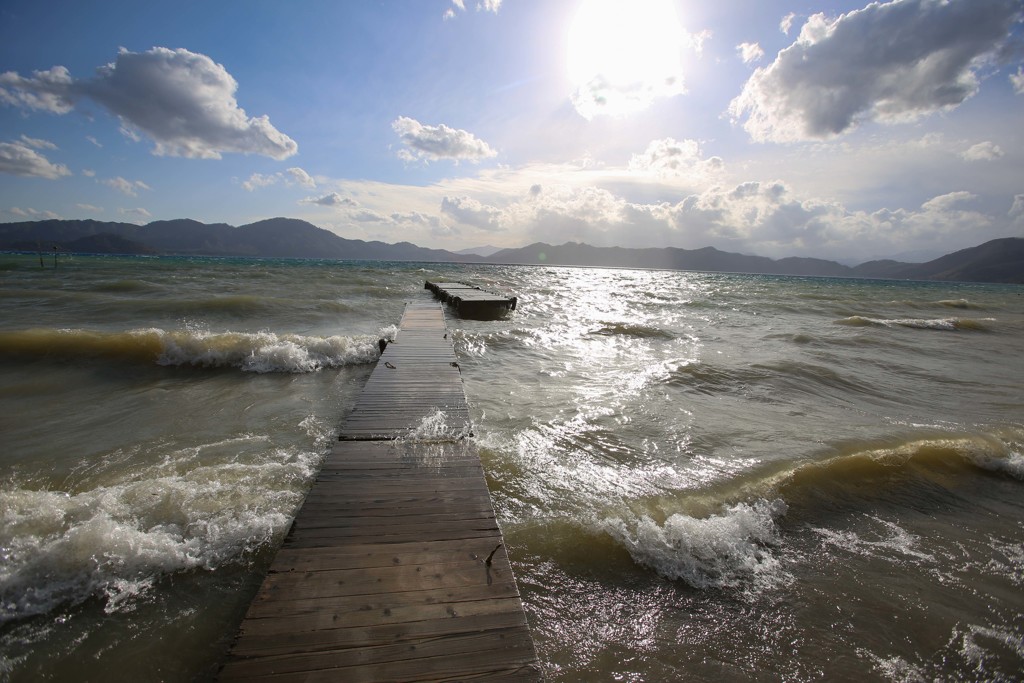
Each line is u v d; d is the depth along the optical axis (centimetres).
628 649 257
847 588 312
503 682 197
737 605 294
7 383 677
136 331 853
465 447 436
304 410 620
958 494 443
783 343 1218
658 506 389
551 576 305
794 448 518
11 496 348
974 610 297
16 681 221
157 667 231
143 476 410
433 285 2394
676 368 866
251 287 2048
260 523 339
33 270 2677
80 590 274
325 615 226
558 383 764
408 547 284
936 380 900
